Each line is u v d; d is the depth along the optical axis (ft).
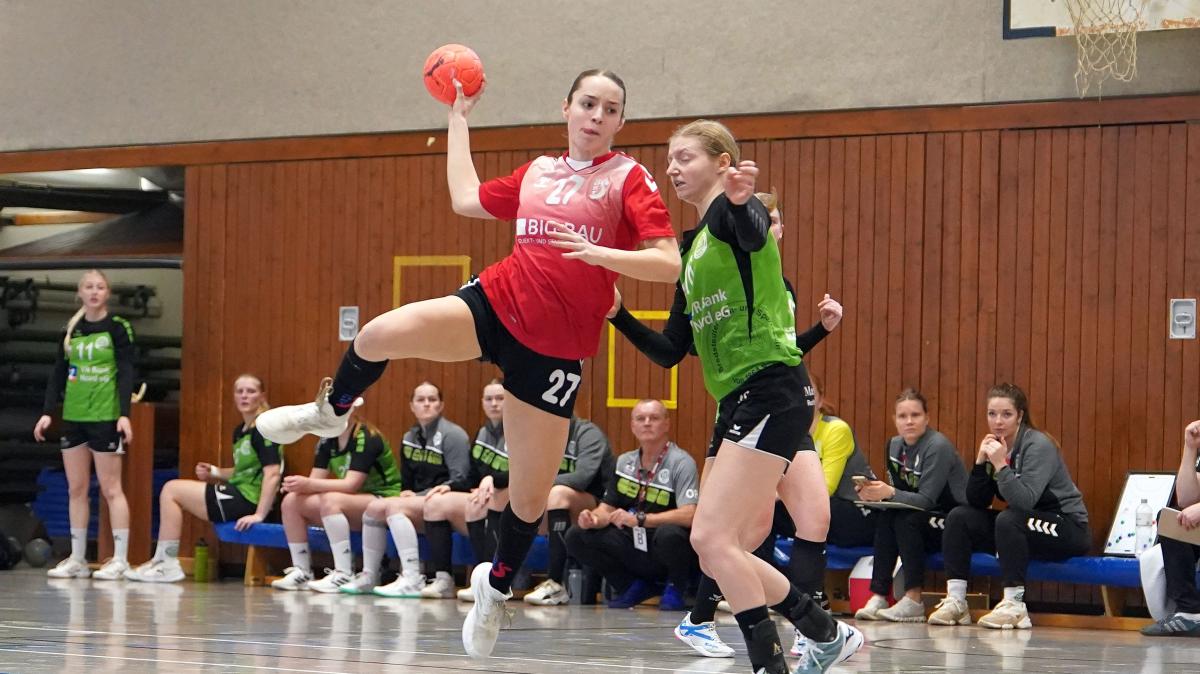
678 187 17.90
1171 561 30.30
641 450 35.73
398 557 41.11
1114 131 35.91
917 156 37.65
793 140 38.86
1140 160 35.68
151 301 55.36
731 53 39.37
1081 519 32.78
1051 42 36.42
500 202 18.24
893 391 37.68
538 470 18.02
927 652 24.95
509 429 17.93
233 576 44.32
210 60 45.29
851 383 38.09
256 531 40.98
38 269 46.88
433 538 37.58
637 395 39.96
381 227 43.11
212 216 45.21
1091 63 35.60
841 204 38.32
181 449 45.24
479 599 18.76
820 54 38.58
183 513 44.70
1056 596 36.04
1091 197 36.06
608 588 36.78
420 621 29.01
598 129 17.40
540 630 27.99
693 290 17.34
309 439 43.45
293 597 36.22
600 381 40.37
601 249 16.22
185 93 45.55
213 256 45.14
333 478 40.96
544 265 17.26
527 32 41.45
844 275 38.24
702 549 16.56
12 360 52.75
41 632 24.91
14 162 47.34
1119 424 35.63
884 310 37.83
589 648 24.22
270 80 44.52
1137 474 35.06
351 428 40.32
